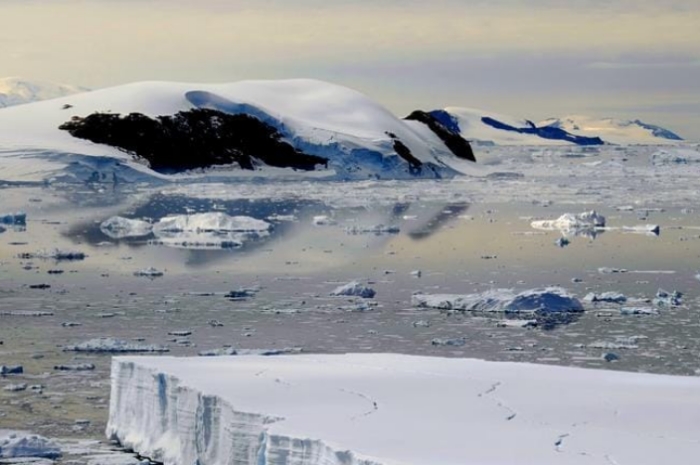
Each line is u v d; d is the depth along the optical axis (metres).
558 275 148.38
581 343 101.44
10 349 98.38
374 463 49.75
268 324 111.69
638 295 130.38
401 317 115.31
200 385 63.97
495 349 98.81
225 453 59.81
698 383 67.12
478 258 167.38
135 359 71.00
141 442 67.25
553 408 60.56
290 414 58.19
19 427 73.00
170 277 146.25
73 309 120.25
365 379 66.81
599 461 50.91
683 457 51.66
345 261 163.88
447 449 52.31
